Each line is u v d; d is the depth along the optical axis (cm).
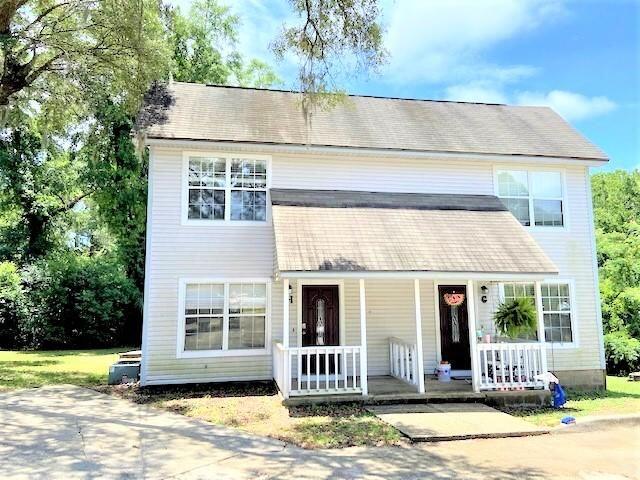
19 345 1980
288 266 926
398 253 1012
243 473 558
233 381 1113
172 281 1115
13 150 2238
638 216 3625
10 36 1259
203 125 1209
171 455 622
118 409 891
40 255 2325
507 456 648
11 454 615
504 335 1149
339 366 1167
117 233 2136
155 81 1449
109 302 2070
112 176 2055
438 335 1227
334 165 1252
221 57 2642
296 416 848
